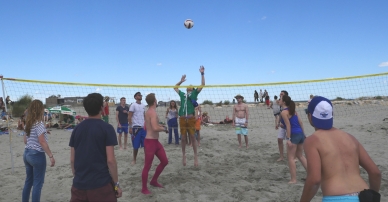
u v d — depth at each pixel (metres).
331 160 2.12
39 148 3.57
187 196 4.34
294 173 4.89
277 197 4.25
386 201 3.96
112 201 2.63
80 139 2.66
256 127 13.52
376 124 12.20
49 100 14.59
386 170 5.50
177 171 5.80
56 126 14.09
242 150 8.12
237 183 4.96
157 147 4.63
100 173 2.60
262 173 5.60
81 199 2.59
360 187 2.06
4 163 6.79
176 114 9.38
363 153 2.24
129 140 10.32
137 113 6.54
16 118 15.12
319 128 2.29
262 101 25.70
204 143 9.39
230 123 15.34
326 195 2.10
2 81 5.41
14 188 4.89
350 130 11.09
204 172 5.69
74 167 2.66
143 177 4.47
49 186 4.99
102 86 5.86
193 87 6.06
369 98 19.06
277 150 8.04
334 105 20.88
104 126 2.69
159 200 4.20
